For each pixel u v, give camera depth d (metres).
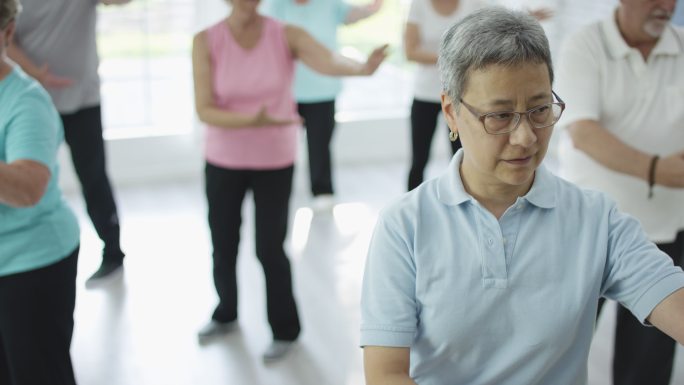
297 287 3.62
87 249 3.97
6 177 1.72
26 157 1.79
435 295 1.26
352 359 3.04
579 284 1.25
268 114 2.78
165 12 4.80
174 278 3.71
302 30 2.77
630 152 2.12
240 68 2.74
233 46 2.73
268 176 2.82
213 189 2.90
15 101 1.84
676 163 2.08
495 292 1.24
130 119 4.95
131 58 4.84
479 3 3.93
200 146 5.07
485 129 1.16
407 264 1.28
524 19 1.16
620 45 2.18
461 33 1.17
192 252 4.00
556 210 1.28
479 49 1.14
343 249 4.05
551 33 5.12
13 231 1.93
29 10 3.29
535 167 1.20
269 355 3.00
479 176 1.27
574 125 2.19
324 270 3.80
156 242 4.10
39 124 1.84
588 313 1.28
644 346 2.41
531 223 1.27
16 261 1.94
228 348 3.11
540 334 1.24
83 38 3.42
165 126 5.01
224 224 2.97
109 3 3.47
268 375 2.93
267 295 3.00
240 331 3.23
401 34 5.34
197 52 2.75
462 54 1.16
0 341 2.05
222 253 3.05
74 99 3.44
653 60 2.19
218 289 3.13
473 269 1.25
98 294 3.52
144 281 3.66
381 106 5.46
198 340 3.15
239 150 2.79
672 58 2.19
